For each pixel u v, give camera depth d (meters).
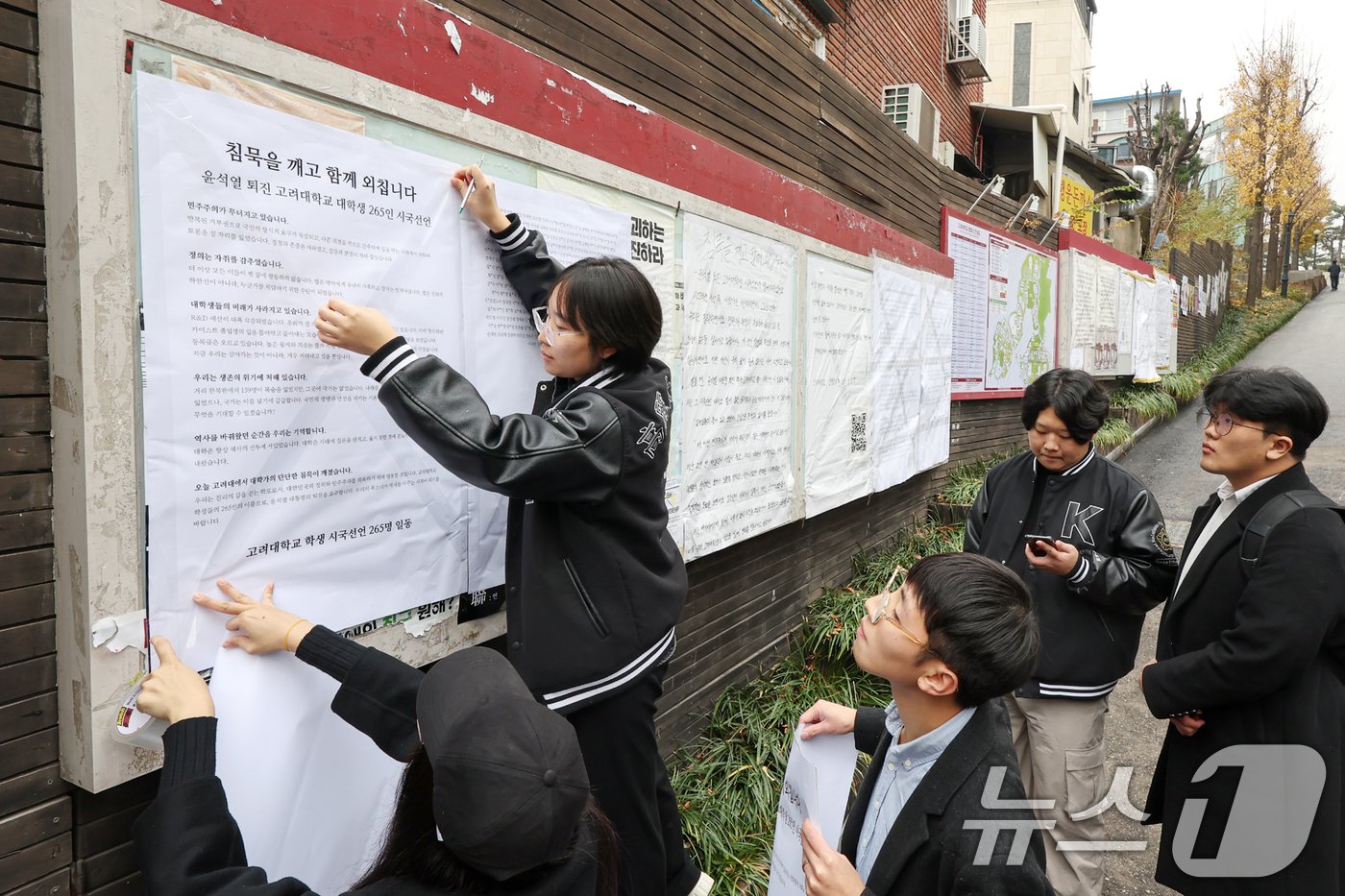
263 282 1.47
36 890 1.31
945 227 6.26
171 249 1.33
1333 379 14.98
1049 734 2.43
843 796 1.49
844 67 7.00
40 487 1.28
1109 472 2.45
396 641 1.83
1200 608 2.01
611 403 1.60
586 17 2.59
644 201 2.73
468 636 2.03
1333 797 1.77
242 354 1.45
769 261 3.60
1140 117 18.00
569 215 2.33
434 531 1.90
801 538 4.41
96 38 1.22
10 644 1.25
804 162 4.16
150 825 1.04
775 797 3.04
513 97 2.13
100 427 1.25
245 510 1.46
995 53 25.78
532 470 1.44
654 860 1.80
